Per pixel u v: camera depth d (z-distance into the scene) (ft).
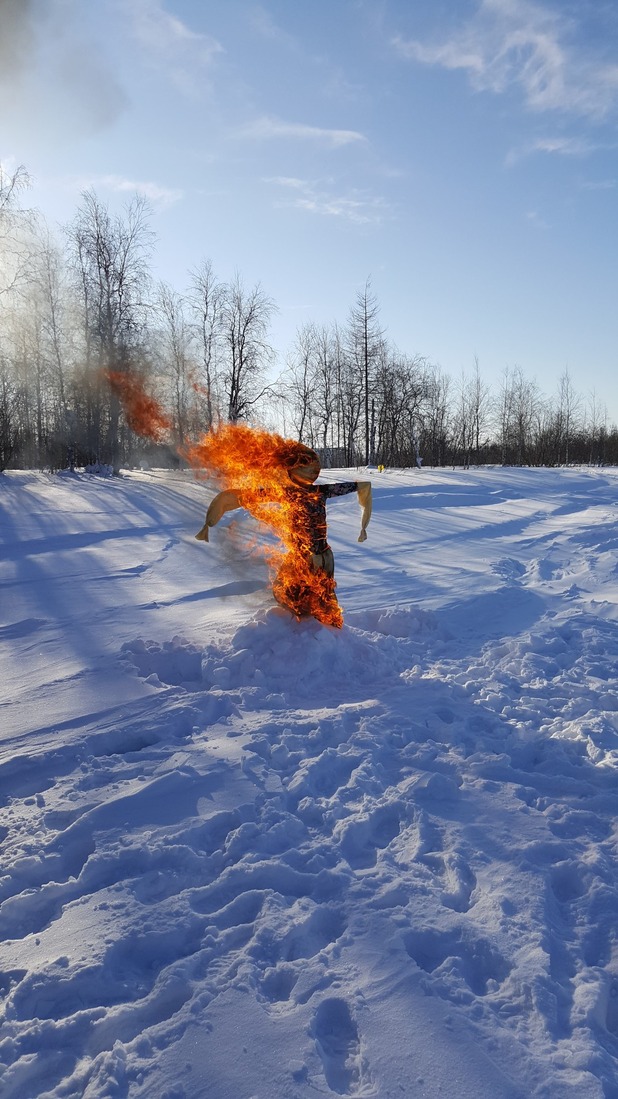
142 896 9.55
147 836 10.71
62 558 38.86
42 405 115.44
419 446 190.08
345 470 115.34
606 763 12.62
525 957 7.98
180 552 40.45
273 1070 6.70
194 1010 7.42
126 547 42.55
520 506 68.18
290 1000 7.57
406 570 33.71
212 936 8.63
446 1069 6.62
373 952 8.17
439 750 13.42
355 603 26.32
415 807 11.20
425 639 21.70
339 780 12.60
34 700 16.76
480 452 222.69
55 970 8.07
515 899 9.02
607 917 8.71
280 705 16.11
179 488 75.10
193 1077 6.66
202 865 10.14
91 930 8.77
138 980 8.13
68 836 10.86
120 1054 6.93
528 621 23.80
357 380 162.71
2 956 8.45
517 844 10.24
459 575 31.91
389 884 9.45
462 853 10.07
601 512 61.05
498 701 16.05
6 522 52.54
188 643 20.30
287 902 9.21
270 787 12.23
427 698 16.31
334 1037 7.25
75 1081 6.77
